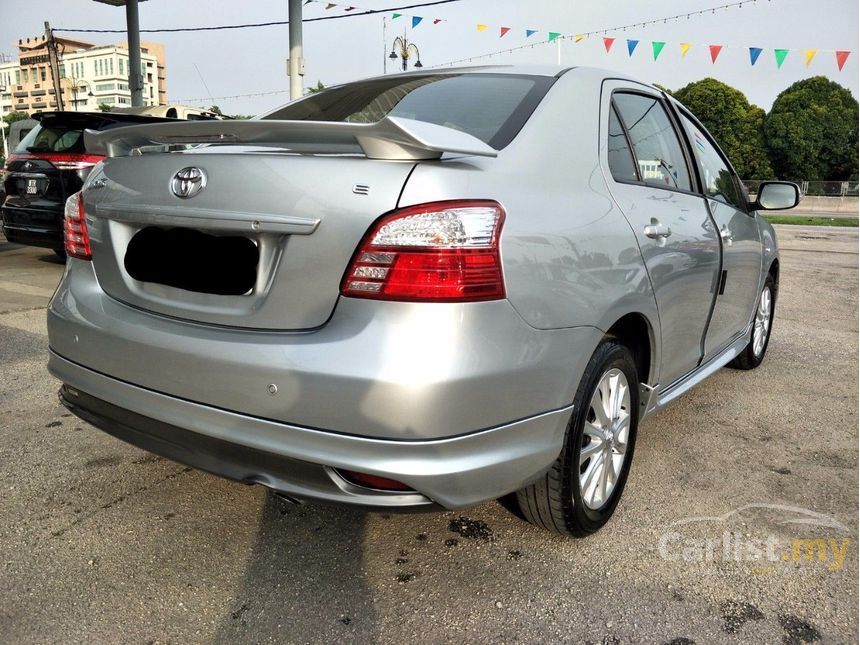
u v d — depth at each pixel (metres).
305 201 1.79
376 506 1.78
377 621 2.02
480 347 1.74
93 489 2.73
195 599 2.09
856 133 46.38
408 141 1.71
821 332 5.94
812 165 46.34
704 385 4.34
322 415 1.75
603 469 2.43
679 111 3.32
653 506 2.74
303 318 1.82
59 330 2.31
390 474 1.72
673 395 2.94
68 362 2.29
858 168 46.72
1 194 9.95
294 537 2.43
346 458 1.74
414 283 1.71
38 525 2.46
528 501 2.28
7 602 2.04
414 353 1.69
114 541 2.38
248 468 1.90
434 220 1.72
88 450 3.08
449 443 1.74
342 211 1.76
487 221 1.78
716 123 47.69
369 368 1.69
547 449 2.02
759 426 3.64
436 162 1.81
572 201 2.12
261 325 1.88
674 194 2.88
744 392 4.22
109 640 1.91
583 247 2.07
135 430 2.12
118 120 7.23
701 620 2.06
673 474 3.04
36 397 3.71
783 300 7.49
